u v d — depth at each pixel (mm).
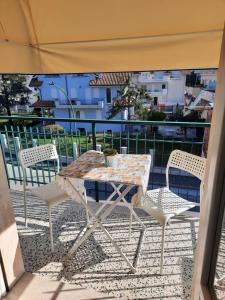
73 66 2139
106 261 1998
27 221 2549
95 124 2783
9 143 3240
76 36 1956
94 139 2834
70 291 1540
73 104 13086
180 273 1864
